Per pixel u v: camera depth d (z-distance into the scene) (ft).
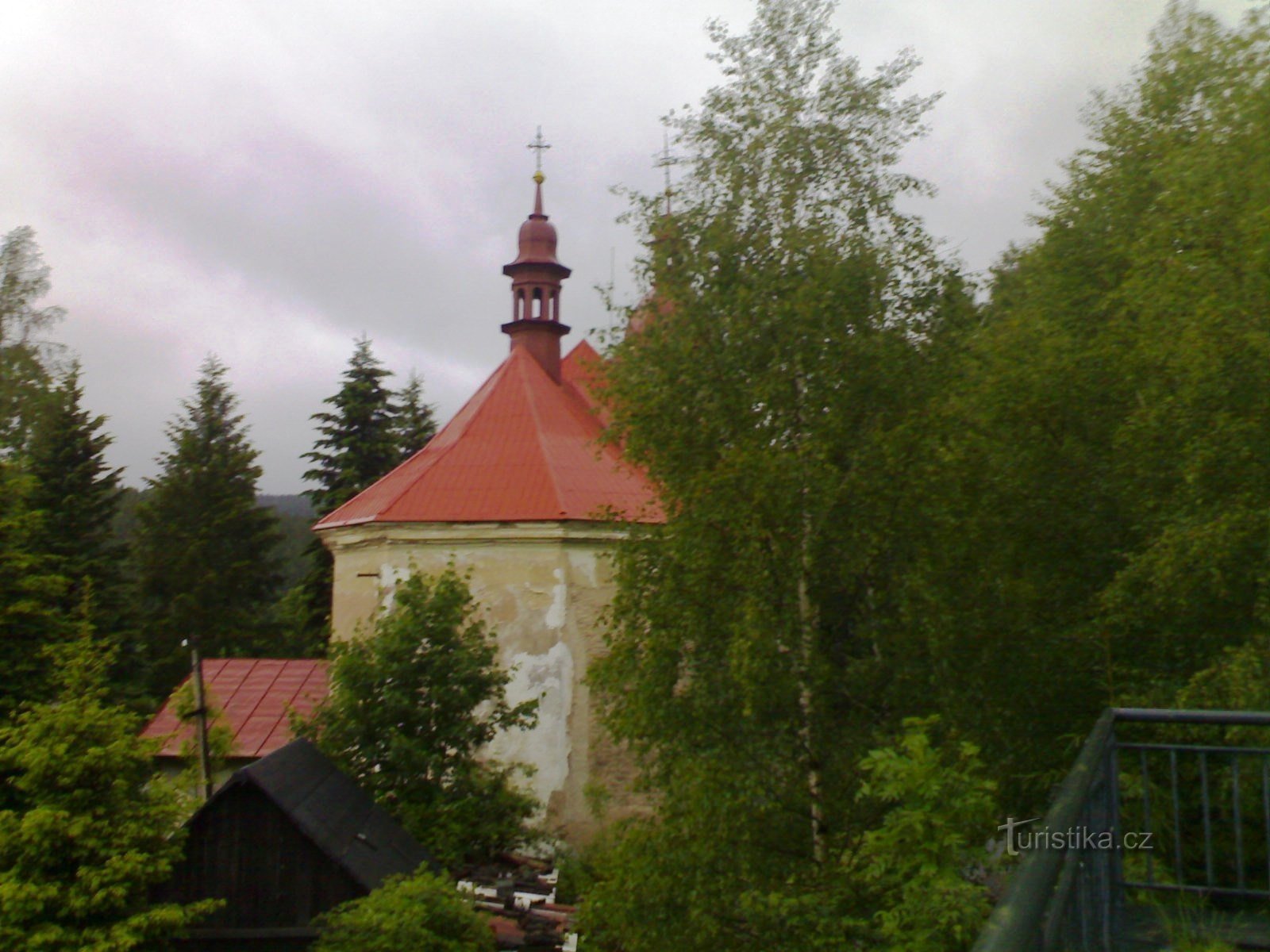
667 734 38.14
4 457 110.93
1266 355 33.14
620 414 41.24
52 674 63.31
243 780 45.98
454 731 60.13
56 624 67.41
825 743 37.11
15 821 41.98
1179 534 33.78
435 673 60.49
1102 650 38.81
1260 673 30.48
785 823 37.22
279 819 46.29
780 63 44.06
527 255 87.76
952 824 24.52
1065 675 39.37
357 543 74.33
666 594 38.68
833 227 42.29
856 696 38.42
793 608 37.93
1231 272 36.09
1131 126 57.57
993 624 38.47
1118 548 40.68
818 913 31.68
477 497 71.05
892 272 41.29
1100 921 14.42
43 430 113.70
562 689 68.08
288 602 133.80
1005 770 37.01
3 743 47.14
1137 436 38.55
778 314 39.65
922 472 38.04
